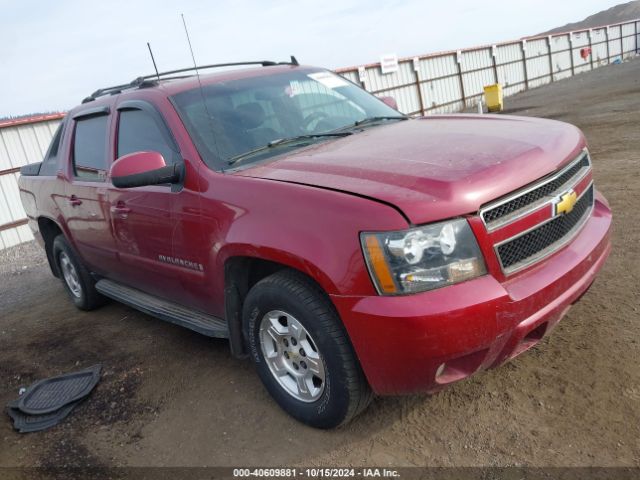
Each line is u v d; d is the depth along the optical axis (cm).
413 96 2697
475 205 229
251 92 369
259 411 312
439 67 2844
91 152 429
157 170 310
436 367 227
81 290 527
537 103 2309
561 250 264
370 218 228
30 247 1164
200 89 359
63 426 333
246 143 329
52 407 354
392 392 246
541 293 239
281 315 280
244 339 315
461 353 224
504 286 235
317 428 286
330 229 239
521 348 254
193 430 306
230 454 280
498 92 2222
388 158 270
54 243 533
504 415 269
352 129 361
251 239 268
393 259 224
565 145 286
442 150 271
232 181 290
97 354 434
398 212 225
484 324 223
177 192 321
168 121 338
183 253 331
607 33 4522
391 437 270
